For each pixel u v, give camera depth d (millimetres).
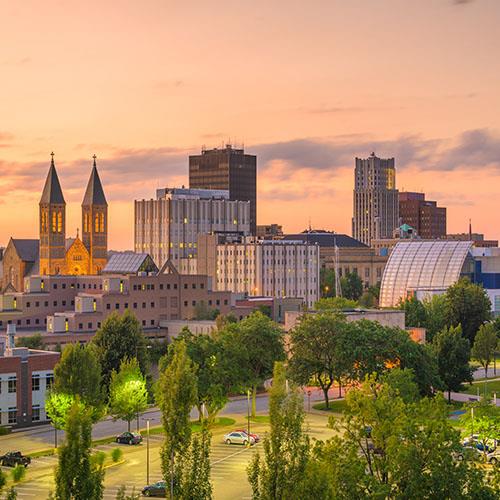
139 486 156750
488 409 163250
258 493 104938
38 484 159625
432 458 116812
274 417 104875
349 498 111438
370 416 121625
